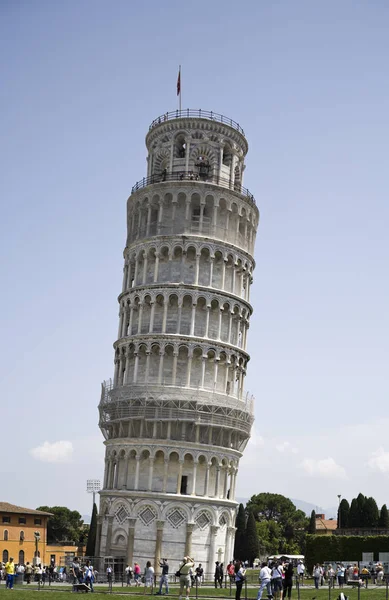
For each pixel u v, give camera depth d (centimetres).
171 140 10069
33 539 14125
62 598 5084
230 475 9244
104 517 8981
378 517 13875
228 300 9444
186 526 8631
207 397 8981
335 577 8219
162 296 9331
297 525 17962
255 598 5291
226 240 9644
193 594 5750
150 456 8794
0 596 5112
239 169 10369
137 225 9956
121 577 8425
